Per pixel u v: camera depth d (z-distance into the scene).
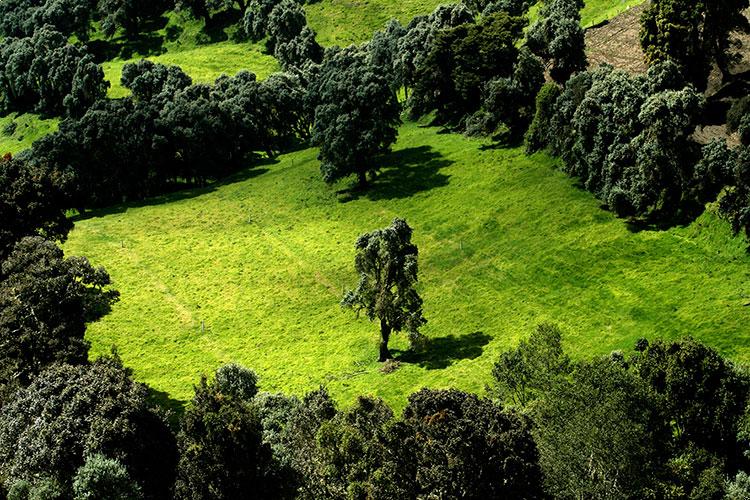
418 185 130.12
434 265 107.50
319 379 86.81
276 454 54.50
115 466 48.06
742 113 97.88
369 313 90.88
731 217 88.56
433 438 48.75
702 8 105.56
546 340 68.31
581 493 51.03
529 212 111.75
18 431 53.41
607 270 94.00
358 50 186.88
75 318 72.94
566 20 128.62
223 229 130.12
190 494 50.25
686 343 61.19
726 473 56.66
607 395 52.94
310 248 119.81
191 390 86.56
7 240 83.81
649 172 97.75
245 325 102.06
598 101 105.25
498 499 47.47
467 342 89.12
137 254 122.50
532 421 56.56
